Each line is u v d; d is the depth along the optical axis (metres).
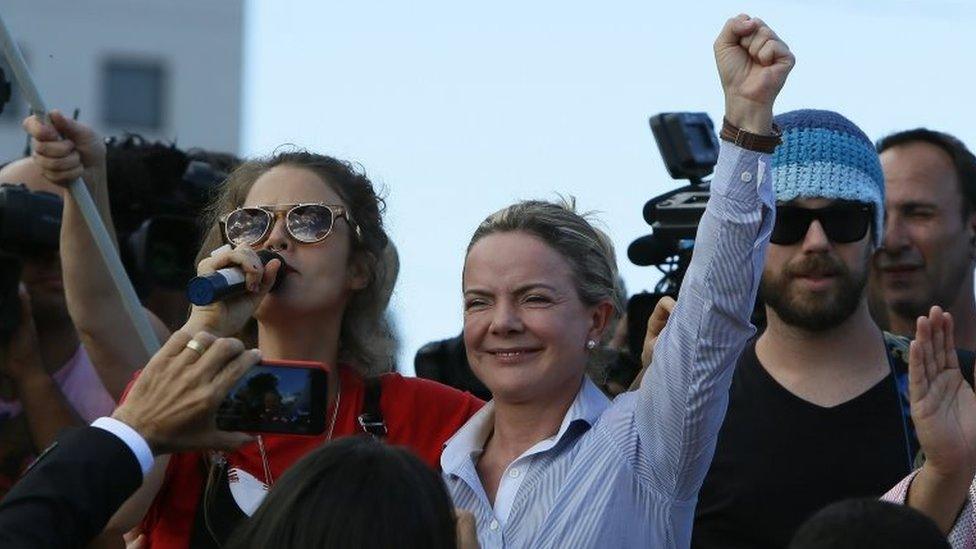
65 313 15.64
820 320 13.41
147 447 9.84
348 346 13.34
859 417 13.37
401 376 13.38
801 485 13.16
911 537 9.17
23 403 15.02
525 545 11.59
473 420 12.52
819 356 13.59
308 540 9.03
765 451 13.30
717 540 13.23
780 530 13.12
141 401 9.96
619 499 11.62
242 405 10.82
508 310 12.09
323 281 12.86
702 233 11.55
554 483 11.77
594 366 13.28
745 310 11.46
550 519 11.62
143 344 13.68
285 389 10.85
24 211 15.05
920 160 16.73
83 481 9.56
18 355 15.04
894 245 16.66
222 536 12.05
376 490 9.12
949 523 11.77
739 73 11.59
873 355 13.62
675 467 11.59
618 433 11.83
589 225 12.56
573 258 12.25
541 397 12.16
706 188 15.84
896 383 13.50
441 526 9.19
